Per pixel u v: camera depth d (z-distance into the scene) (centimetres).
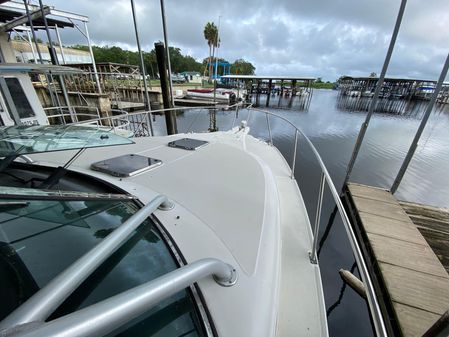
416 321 198
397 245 286
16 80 402
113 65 1502
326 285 264
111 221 102
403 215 355
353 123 1462
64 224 91
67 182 155
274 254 108
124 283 73
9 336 33
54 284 52
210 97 1984
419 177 649
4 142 138
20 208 89
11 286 65
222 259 96
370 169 690
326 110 2131
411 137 1112
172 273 59
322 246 329
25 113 425
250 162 206
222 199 144
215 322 70
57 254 78
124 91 1512
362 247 307
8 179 155
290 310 109
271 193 158
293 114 1806
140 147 242
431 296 220
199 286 78
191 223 115
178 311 70
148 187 153
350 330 218
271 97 3341
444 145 989
